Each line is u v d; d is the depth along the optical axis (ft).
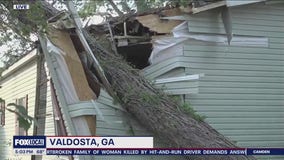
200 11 32.37
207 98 33.22
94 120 29.09
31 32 22.67
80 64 29.55
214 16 33.73
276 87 35.37
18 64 44.68
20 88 47.32
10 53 30.32
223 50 33.96
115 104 29.50
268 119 34.94
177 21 33.09
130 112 29.68
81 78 29.30
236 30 34.42
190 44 33.12
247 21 34.86
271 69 35.32
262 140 34.55
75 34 29.89
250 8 35.01
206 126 28.73
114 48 33.27
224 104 33.68
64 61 29.09
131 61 36.83
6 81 53.67
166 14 32.99
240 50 34.50
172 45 32.83
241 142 33.91
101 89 29.96
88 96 29.12
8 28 22.86
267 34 35.42
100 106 29.76
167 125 27.76
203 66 33.27
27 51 37.70
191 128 27.50
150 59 33.32
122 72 29.81
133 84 29.32
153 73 33.01
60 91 29.19
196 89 31.76
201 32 33.27
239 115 34.06
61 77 29.17
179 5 32.81
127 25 34.53
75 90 28.96
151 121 28.37
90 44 30.48
